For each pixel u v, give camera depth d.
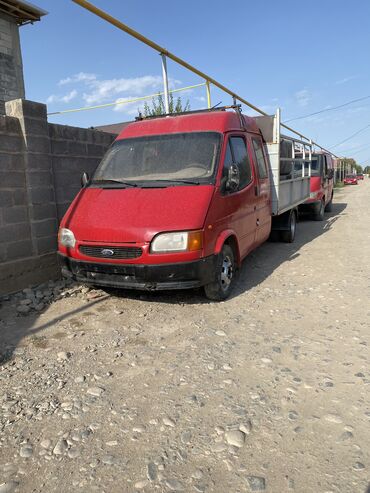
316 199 12.99
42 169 5.95
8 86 9.66
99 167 5.82
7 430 2.79
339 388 3.15
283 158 7.91
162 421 2.82
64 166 6.54
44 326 4.57
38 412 2.98
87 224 4.85
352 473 2.29
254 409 2.91
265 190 6.94
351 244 8.98
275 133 7.45
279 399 3.03
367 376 3.31
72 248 4.94
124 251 4.59
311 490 2.19
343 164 64.12
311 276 6.38
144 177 5.31
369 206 18.97
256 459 2.43
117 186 5.26
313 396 3.05
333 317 4.62
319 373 3.38
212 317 4.69
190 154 5.36
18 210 5.71
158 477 2.31
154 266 4.49
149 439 2.64
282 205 8.09
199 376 3.39
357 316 4.63
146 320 4.66
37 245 5.94
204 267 4.59
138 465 2.42
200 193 4.82
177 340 4.10
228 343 3.99
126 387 3.27
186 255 4.48
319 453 2.46
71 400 3.11
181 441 2.61
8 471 2.42
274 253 8.30
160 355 3.79
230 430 2.68
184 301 5.23
